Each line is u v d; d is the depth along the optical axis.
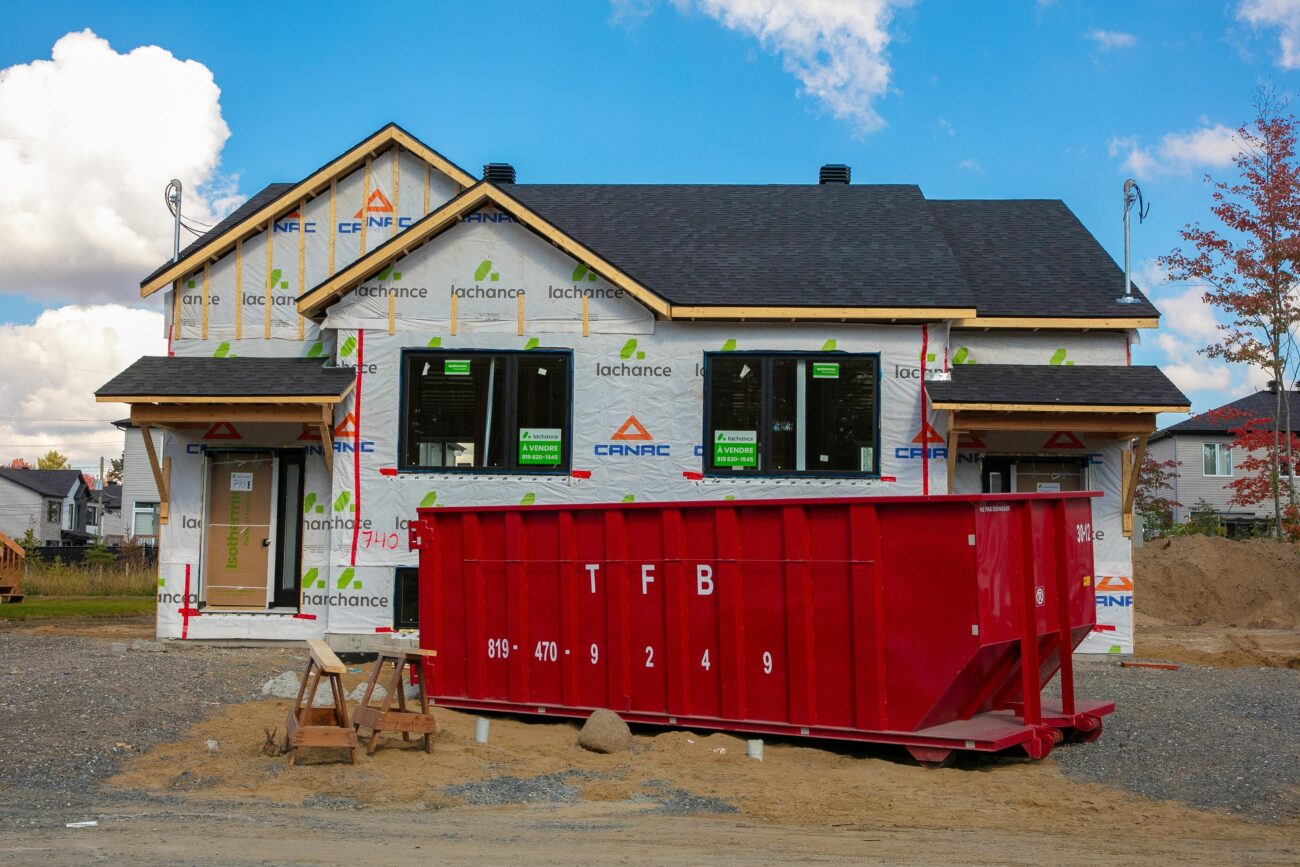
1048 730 10.16
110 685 12.63
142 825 7.66
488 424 16.88
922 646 9.90
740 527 10.89
